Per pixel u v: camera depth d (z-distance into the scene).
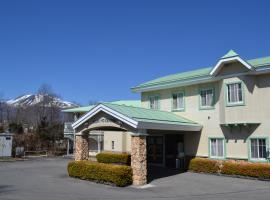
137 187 18.09
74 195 15.59
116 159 29.09
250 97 22.05
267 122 21.34
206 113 24.97
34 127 57.88
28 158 39.91
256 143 21.91
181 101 26.80
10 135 40.25
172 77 29.66
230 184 19.02
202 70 29.28
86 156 22.61
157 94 28.62
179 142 26.83
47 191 16.64
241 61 21.80
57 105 75.69
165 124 21.34
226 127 23.59
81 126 22.58
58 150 49.22
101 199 14.76
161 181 20.16
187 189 17.53
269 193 16.28
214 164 22.94
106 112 20.47
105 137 37.38
